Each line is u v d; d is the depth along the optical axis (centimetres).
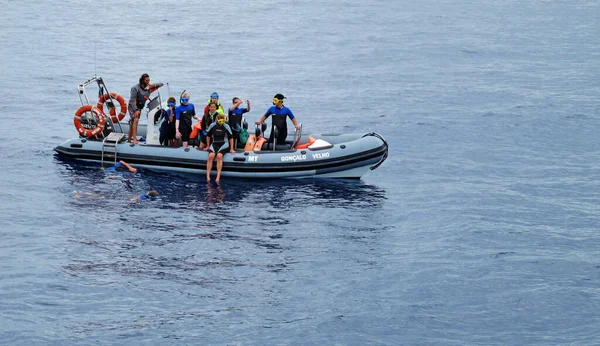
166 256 1641
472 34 4959
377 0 6600
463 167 2341
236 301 1470
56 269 1561
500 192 2105
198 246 1695
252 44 4431
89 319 1388
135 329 1362
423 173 2280
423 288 1536
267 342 1341
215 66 3794
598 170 2317
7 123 2645
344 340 1354
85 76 3450
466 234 1805
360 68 3878
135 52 4047
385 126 2806
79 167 2195
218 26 4988
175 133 2231
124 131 2367
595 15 5894
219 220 1852
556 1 6712
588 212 1956
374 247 1727
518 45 4566
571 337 1377
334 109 3058
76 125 2267
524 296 1511
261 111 2986
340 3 6350
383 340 1359
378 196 2062
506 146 2575
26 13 5200
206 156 2162
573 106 3108
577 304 1484
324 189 2105
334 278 1571
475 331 1393
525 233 1816
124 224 1803
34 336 1328
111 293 1477
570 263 1655
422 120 2886
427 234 1806
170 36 4553
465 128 2788
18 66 3591
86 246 1673
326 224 1852
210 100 2184
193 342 1332
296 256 1667
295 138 2244
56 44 4162
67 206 1902
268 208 1945
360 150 2161
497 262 1655
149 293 1484
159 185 2078
